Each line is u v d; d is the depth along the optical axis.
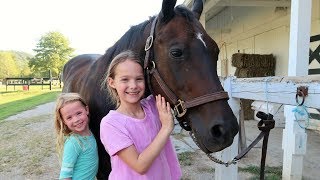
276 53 7.99
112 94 1.74
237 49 11.27
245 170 3.89
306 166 3.93
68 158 1.86
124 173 1.50
